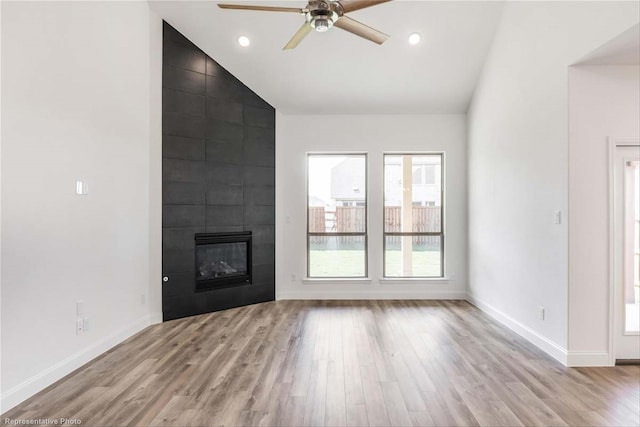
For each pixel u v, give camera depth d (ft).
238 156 16.42
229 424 7.06
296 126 18.15
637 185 10.02
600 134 9.66
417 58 15.06
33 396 8.15
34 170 8.38
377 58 15.08
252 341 11.78
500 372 9.38
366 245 18.26
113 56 11.35
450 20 13.57
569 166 9.70
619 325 9.96
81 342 9.88
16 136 7.93
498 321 13.96
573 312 9.71
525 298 11.96
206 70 15.26
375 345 11.41
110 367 9.71
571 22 9.52
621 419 7.20
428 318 14.44
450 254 17.85
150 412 7.48
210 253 15.84
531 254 11.56
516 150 12.49
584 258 9.68
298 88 16.69
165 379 9.00
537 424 7.03
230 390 8.43
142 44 13.04
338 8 8.68
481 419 7.22
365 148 18.03
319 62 15.37
